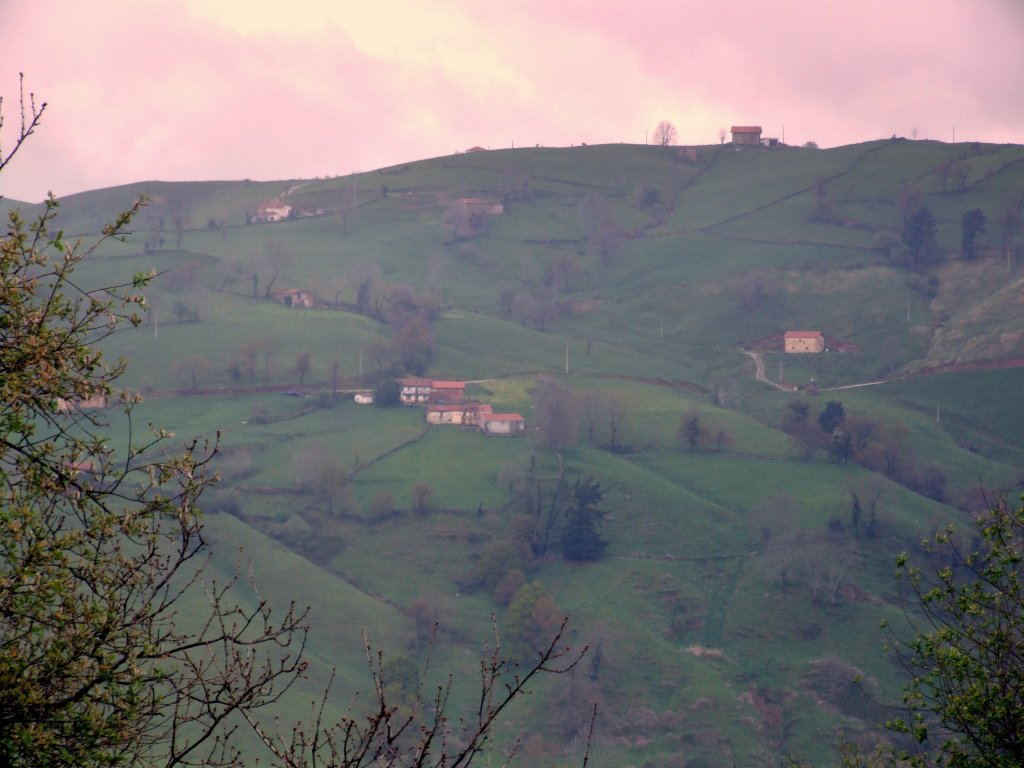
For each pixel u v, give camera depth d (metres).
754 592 137.00
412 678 99.69
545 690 109.19
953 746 19.00
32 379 13.38
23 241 14.10
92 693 12.59
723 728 109.62
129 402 14.28
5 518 12.73
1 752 11.84
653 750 106.12
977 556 20.20
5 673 12.02
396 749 12.26
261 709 78.69
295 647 96.94
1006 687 18.59
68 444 13.71
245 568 133.12
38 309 14.02
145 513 13.46
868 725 108.69
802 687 116.25
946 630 19.48
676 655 122.69
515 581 137.88
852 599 132.12
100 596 12.98
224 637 12.96
